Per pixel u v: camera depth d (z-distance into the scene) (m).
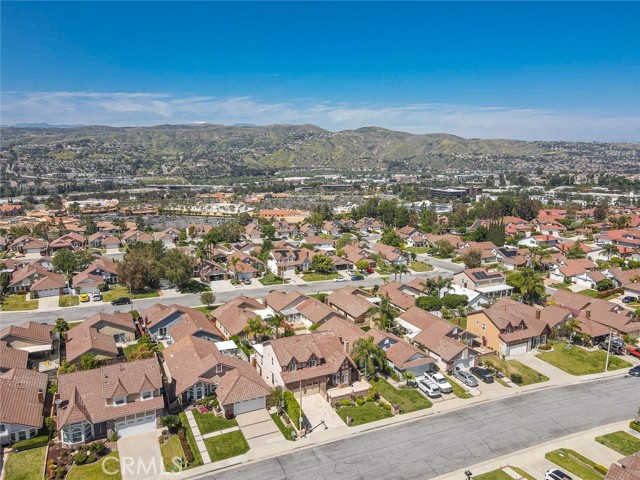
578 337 87.00
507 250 153.62
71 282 122.31
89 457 50.47
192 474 48.59
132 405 56.06
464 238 175.00
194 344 71.62
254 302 98.94
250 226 199.75
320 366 67.69
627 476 44.00
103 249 169.75
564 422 59.44
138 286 113.25
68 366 69.12
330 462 50.78
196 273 131.25
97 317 82.81
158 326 85.19
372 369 70.62
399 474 49.00
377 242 175.12
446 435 56.16
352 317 94.06
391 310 91.31
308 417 59.88
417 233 186.75
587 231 199.88
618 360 78.62
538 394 66.81
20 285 114.44
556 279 130.75
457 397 65.50
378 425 58.22
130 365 60.50
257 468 49.69
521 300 109.88
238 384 60.53
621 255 152.38
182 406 61.34
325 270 139.25
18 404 55.03
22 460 50.34
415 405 63.16
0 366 65.81
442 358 73.62
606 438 55.81
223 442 54.03
